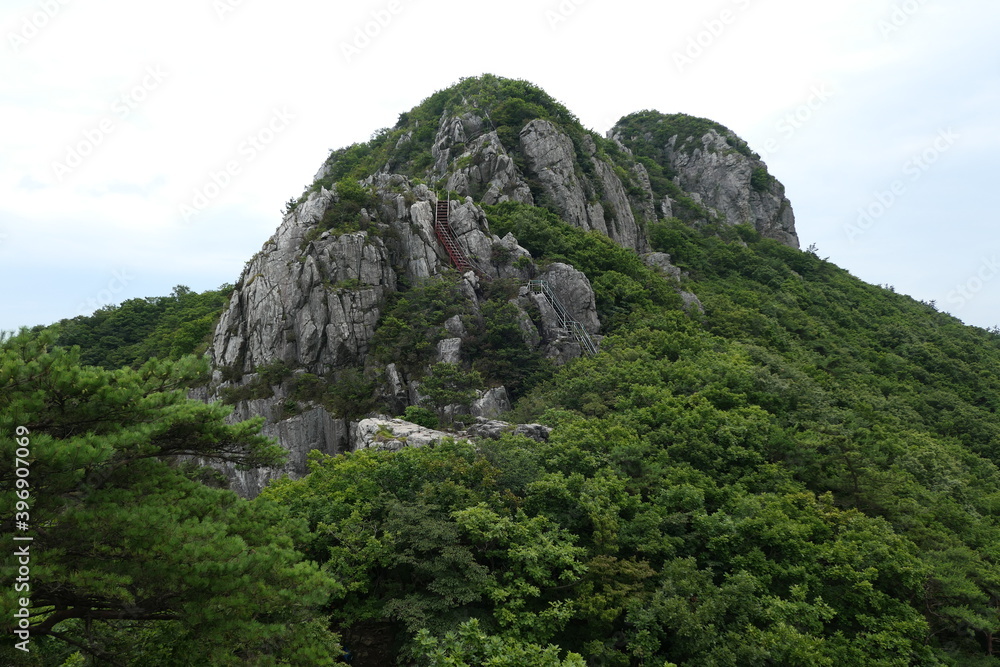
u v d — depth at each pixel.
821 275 111.25
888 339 85.56
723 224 122.06
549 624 20.98
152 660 14.93
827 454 34.91
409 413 46.25
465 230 65.25
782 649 20.88
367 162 108.56
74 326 88.00
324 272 57.81
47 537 13.96
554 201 81.88
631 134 164.88
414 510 23.30
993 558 29.97
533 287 60.72
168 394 16.78
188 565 14.05
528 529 23.66
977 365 81.94
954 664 23.95
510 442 31.06
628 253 74.06
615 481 27.69
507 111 90.44
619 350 50.88
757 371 45.03
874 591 24.72
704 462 32.28
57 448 12.76
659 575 24.05
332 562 21.23
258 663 14.81
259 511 18.20
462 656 16.84
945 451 45.22
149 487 16.42
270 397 54.00
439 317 56.19
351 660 21.48
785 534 25.86
